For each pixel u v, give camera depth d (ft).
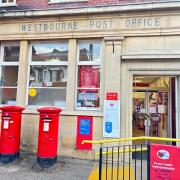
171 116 30.48
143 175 21.24
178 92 27.14
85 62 29.48
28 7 31.30
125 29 27.68
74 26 29.25
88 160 27.40
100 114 27.71
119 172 19.67
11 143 25.29
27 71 31.04
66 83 29.96
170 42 26.86
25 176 21.62
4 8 32.17
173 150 15.05
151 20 27.22
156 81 32.04
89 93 29.25
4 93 31.91
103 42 28.71
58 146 28.48
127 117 27.14
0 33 31.37
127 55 27.22
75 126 28.32
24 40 30.86
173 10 26.71
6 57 32.14
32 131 29.43
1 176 21.54
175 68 26.50
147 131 32.91
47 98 30.42
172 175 14.94
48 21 30.04
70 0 29.96
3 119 25.38
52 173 22.61
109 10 27.78
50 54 30.76
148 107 33.32
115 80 27.58
